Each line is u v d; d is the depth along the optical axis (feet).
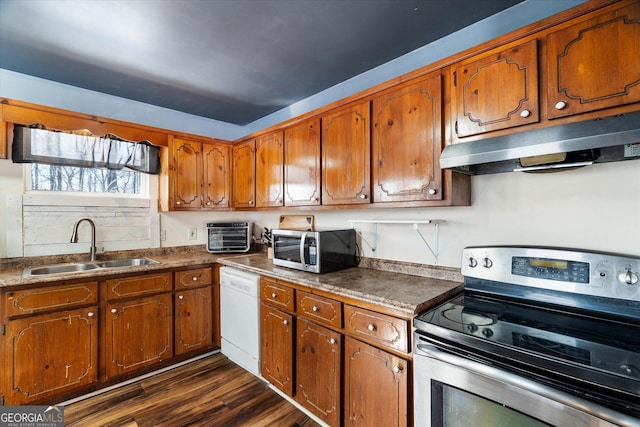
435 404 4.09
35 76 7.59
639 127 3.22
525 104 4.24
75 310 6.70
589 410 2.85
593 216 4.61
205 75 7.62
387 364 4.76
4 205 7.19
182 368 8.28
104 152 8.26
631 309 3.96
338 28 5.75
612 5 3.60
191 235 10.45
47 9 5.07
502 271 5.04
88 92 8.43
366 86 7.54
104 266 8.43
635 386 2.65
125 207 9.03
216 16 5.32
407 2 5.07
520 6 5.24
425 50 6.43
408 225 6.77
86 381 6.82
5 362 5.95
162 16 5.29
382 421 4.83
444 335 3.96
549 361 3.09
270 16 5.34
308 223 9.04
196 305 8.74
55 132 7.52
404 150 5.67
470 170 5.32
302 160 7.77
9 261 7.25
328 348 5.71
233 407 6.62
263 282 7.39
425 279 6.18
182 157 9.31
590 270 4.25
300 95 8.91
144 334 7.73
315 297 6.03
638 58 3.44
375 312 4.99
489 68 4.58
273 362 7.04
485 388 3.56
